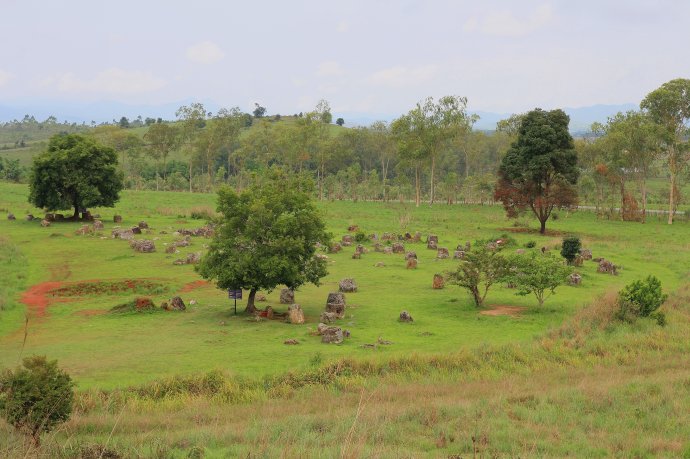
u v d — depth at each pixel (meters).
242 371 24.77
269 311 35.94
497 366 25.61
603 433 15.87
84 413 18.73
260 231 35.88
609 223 100.69
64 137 78.88
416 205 125.31
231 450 13.57
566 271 38.84
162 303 37.75
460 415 17.67
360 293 43.00
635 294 33.56
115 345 29.42
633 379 22.02
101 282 44.31
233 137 152.25
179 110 146.50
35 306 38.53
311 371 24.06
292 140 137.00
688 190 171.25
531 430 16.02
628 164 104.44
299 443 13.93
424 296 41.97
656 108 105.31
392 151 159.62
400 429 16.12
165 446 13.98
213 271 36.12
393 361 25.48
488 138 173.88
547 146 82.62
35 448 12.49
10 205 93.00
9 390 15.91
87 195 75.00
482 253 39.44
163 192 125.19
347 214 104.12
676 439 15.31
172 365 25.84
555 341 29.06
